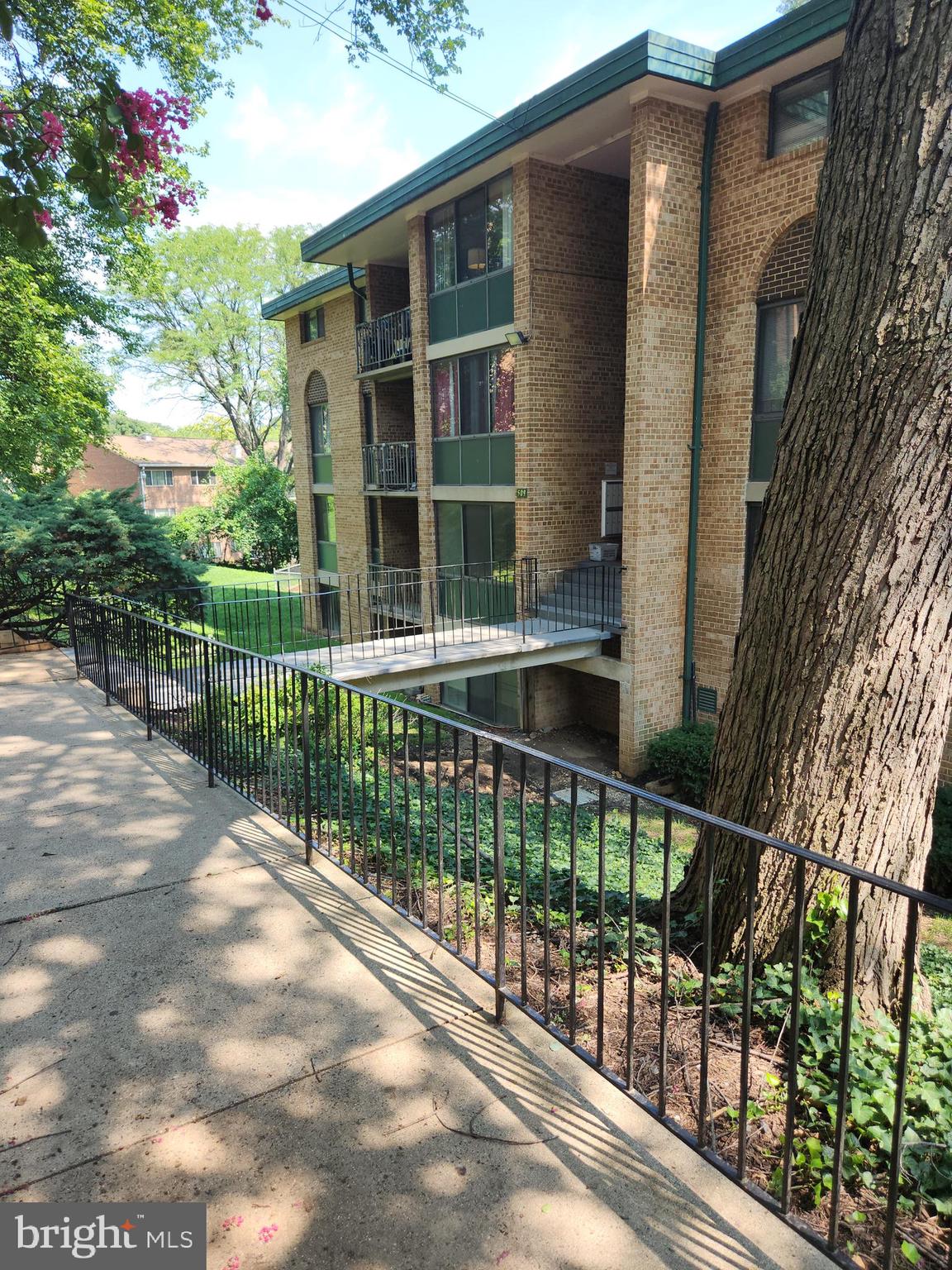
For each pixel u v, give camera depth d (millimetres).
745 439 10492
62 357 14594
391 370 15867
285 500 37094
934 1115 2164
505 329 12656
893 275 2549
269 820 4574
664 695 11602
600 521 13523
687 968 3084
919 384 2533
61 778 5234
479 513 14305
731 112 10031
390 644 12086
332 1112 2309
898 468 2619
